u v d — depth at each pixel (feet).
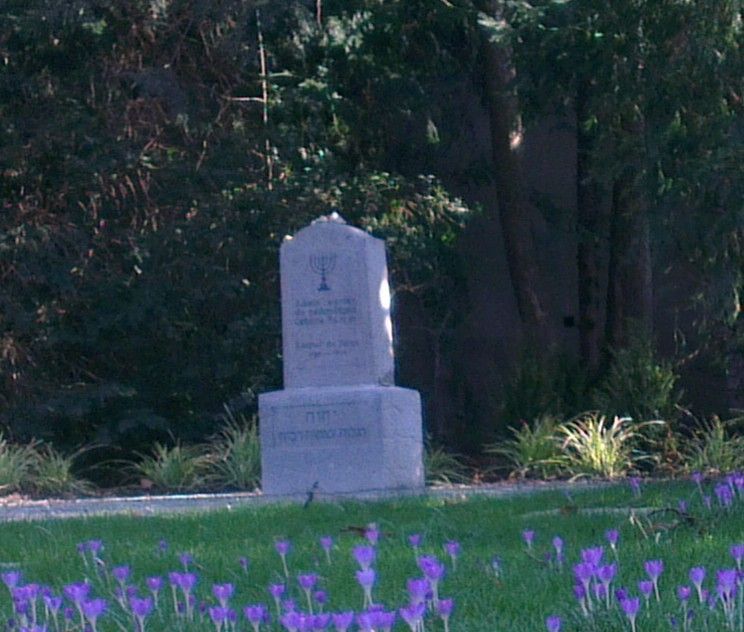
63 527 48.57
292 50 97.60
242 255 93.35
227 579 34.45
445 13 95.50
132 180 94.99
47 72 93.35
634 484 53.83
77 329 93.15
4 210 93.20
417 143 106.22
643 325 92.27
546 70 81.00
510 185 106.83
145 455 88.89
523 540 39.78
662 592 29.19
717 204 69.31
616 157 75.25
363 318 68.08
